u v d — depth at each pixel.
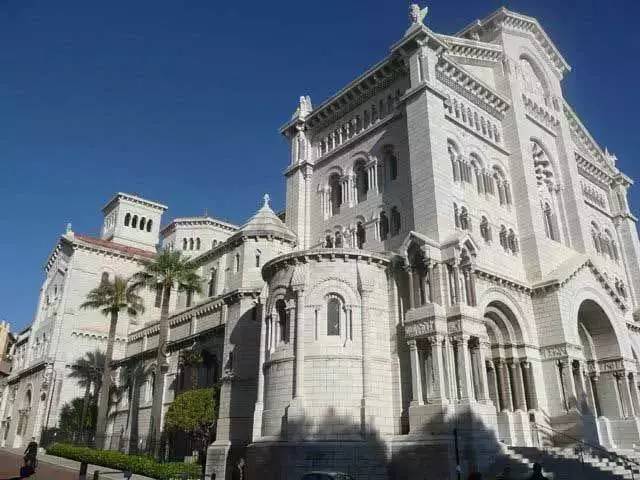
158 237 89.06
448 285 35.06
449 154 41.66
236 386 41.53
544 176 51.59
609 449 35.59
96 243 73.06
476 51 49.62
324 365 33.12
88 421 59.03
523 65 54.19
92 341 68.38
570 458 30.64
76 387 65.75
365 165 46.38
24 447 65.19
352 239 45.34
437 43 43.16
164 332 47.84
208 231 79.25
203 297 59.38
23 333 81.88
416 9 43.97
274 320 36.41
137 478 35.69
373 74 46.72
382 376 34.72
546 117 53.72
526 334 39.94
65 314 67.94
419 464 31.17
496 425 32.56
